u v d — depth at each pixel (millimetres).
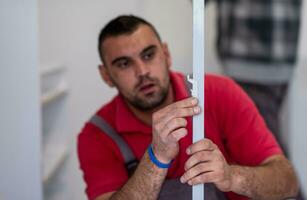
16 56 2102
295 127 2418
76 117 2818
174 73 1780
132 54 1636
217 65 2391
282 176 1517
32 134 2150
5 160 2164
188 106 1110
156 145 1215
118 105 1705
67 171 2807
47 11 2727
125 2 2689
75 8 2723
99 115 1760
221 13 2350
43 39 2748
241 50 2338
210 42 2391
